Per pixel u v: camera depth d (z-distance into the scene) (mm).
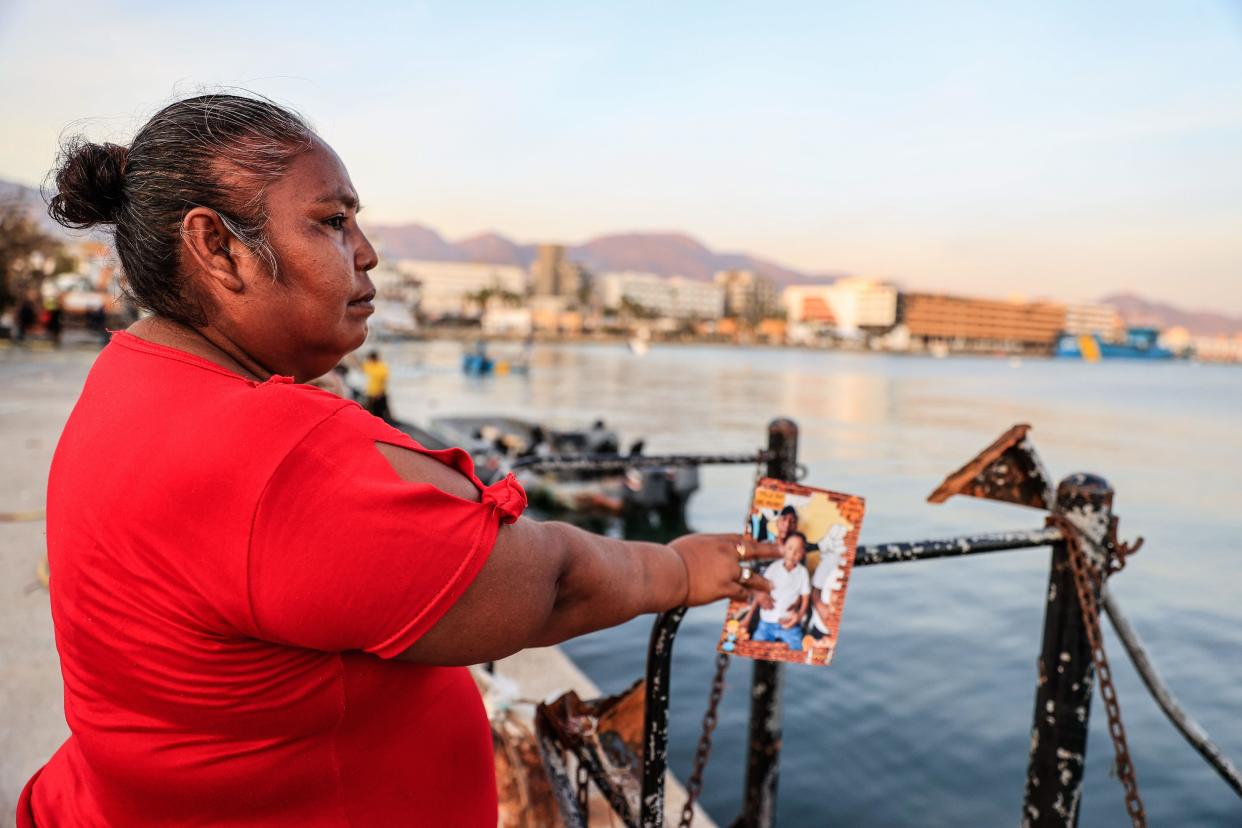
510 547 819
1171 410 47031
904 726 6699
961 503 16781
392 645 787
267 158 874
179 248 875
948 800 5699
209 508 747
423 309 169125
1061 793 1538
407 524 763
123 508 769
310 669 809
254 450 757
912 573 11070
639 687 1728
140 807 859
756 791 2805
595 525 14156
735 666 7656
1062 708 1527
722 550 1097
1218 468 23547
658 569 1016
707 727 1761
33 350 24922
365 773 890
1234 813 5762
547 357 95562
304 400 808
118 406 841
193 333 917
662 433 27719
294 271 895
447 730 997
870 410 40312
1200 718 7336
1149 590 11102
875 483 19281
